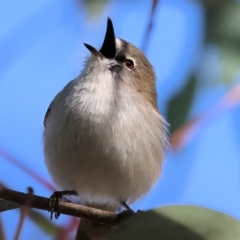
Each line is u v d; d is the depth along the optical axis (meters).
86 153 1.95
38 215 1.94
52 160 1.95
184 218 1.91
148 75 1.97
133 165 1.95
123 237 1.91
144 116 1.96
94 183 1.96
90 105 1.95
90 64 1.96
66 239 1.93
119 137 1.95
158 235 1.91
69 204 1.93
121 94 1.95
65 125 1.95
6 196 1.93
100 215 1.93
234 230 1.90
